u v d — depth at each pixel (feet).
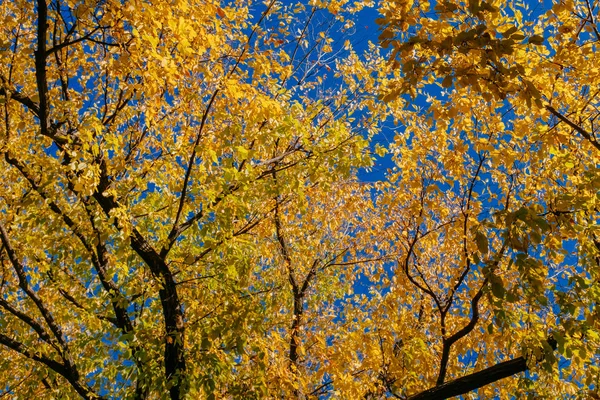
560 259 17.29
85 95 19.63
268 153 20.89
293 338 22.06
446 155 19.15
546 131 16.44
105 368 20.26
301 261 26.78
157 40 12.67
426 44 10.94
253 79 18.43
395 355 21.76
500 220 12.14
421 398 17.62
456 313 22.65
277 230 24.62
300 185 18.61
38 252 20.61
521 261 11.90
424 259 24.27
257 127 19.49
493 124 18.16
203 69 14.96
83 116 16.90
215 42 15.31
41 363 20.57
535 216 11.41
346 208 25.99
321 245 27.84
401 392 21.35
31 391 21.93
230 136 17.10
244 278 17.75
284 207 24.32
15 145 18.28
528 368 15.90
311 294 27.76
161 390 16.31
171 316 17.63
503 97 10.89
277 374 18.13
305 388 20.10
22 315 19.89
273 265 25.80
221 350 17.58
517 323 16.69
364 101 22.67
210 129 19.11
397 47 11.59
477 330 22.68
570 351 14.20
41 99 16.35
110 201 17.72
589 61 16.44
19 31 18.89
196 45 15.78
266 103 15.96
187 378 15.97
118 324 20.18
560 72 16.20
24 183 22.22
